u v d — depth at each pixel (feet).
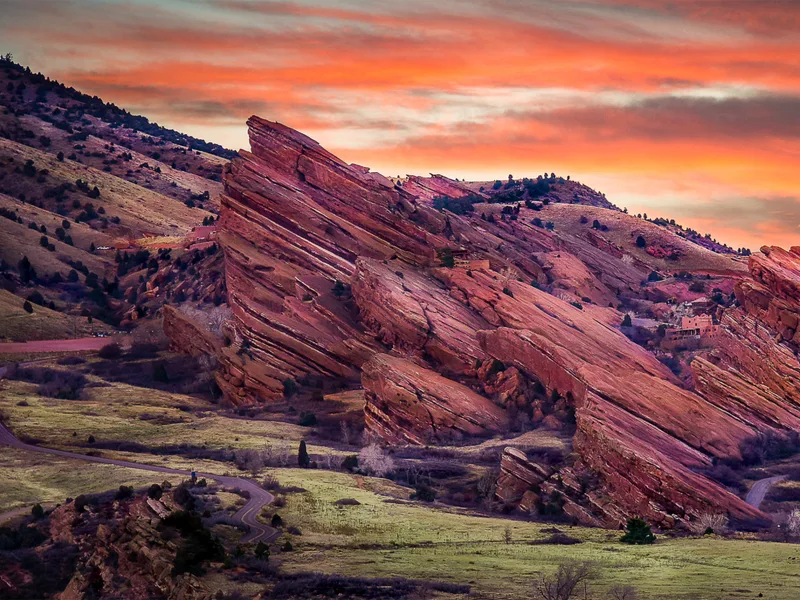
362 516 550.36
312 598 398.01
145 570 444.14
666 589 395.14
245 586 417.49
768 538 540.52
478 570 437.99
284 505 563.48
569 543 511.81
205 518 520.83
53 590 458.50
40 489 607.37
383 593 400.47
